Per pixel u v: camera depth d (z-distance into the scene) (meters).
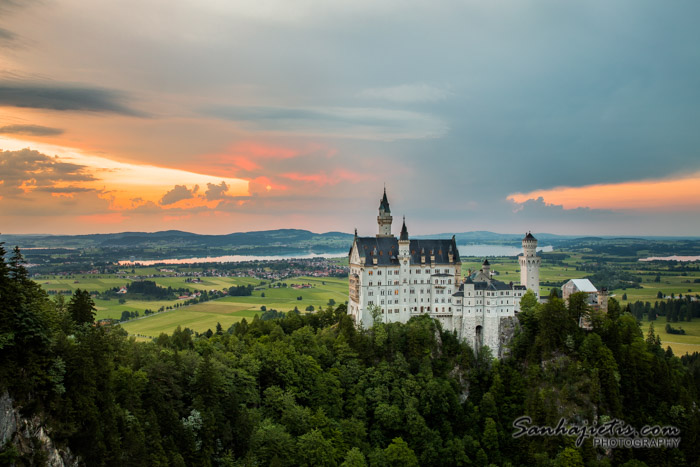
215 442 152.50
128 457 126.12
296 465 159.50
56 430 116.06
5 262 126.31
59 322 143.00
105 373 133.50
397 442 182.25
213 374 160.62
